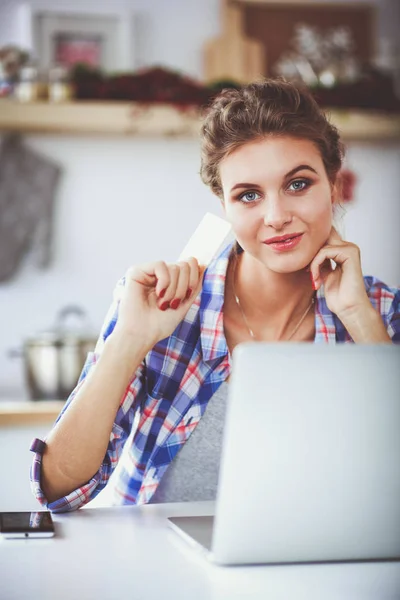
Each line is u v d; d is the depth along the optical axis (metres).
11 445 2.47
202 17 3.09
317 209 1.32
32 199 2.95
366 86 3.00
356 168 3.19
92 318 3.03
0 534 1.04
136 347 1.28
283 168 1.29
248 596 0.82
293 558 0.93
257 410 0.88
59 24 3.01
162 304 1.29
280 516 0.91
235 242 1.47
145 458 1.42
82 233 3.03
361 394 0.90
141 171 3.05
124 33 3.03
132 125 2.87
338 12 3.15
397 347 0.90
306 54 3.12
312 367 0.88
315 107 1.34
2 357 2.98
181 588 0.84
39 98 2.85
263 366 0.87
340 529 0.93
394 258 3.22
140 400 1.42
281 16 3.12
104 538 1.04
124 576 0.88
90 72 2.87
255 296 1.44
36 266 2.96
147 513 1.20
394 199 3.22
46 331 2.79
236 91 1.35
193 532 1.03
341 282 1.38
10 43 3.00
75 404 1.25
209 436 1.42
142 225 3.06
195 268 1.33
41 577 0.87
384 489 0.93
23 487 2.48
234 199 1.33
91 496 1.29
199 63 3.09
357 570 0.91
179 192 3.07
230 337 1.45
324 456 0.90
